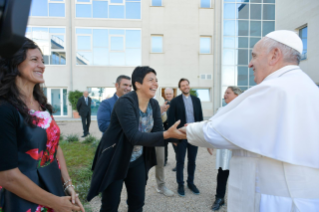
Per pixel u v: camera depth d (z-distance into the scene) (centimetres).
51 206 117
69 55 1430
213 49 1491
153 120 210
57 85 1441
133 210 199
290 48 122
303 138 107
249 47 1507
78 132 925
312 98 112
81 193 300
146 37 1455
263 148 110
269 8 1488
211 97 1508
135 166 196
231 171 132
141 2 1447
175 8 1463
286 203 109
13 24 52
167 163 486
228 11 1491
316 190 110
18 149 111
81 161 452
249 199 119
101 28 1435
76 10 1423
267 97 112
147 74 182
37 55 120
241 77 1515
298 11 1198
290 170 110
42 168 122
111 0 1431
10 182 102
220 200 275
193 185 326
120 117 169
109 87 1473
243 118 114
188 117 355
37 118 119
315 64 1084
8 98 108
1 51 56
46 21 1412
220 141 121
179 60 1475
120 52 1455
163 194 319
